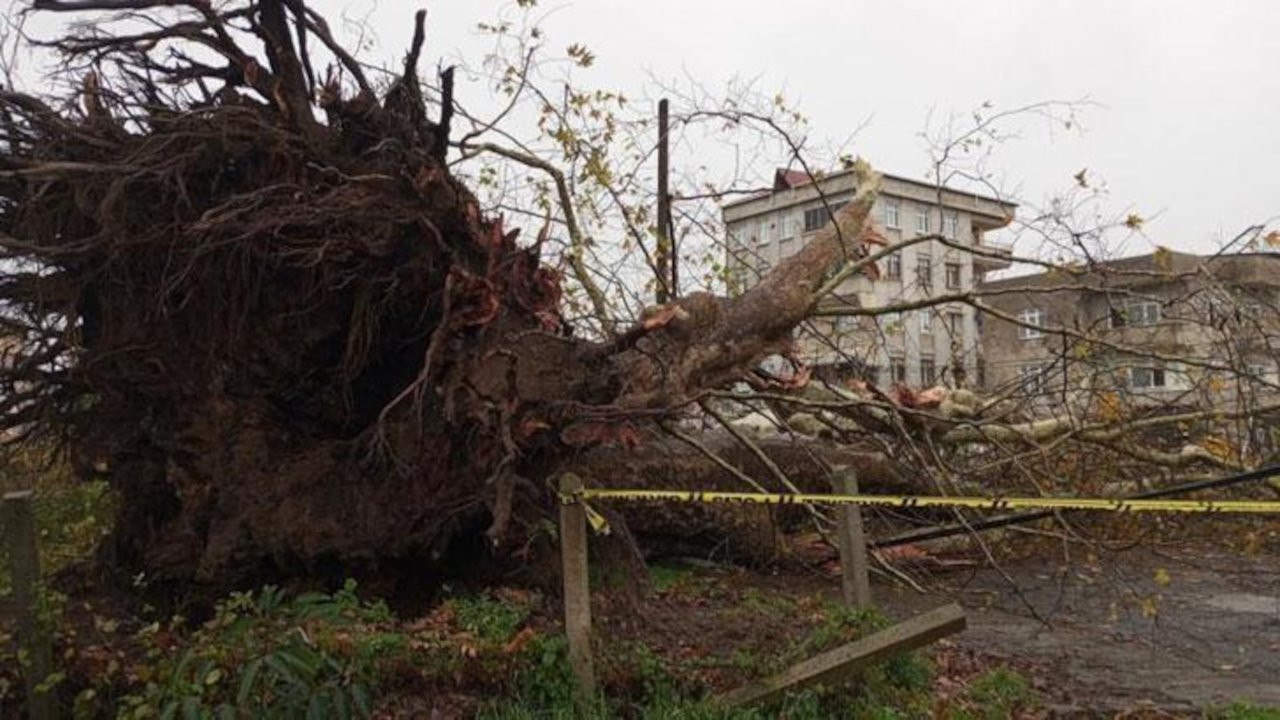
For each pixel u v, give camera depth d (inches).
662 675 164.9
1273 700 190.2
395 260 189.6
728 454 287.6
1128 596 274.8
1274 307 274.1
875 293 374.3
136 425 200.4
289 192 183.9
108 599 196.9
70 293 198.1
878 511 302.7
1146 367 280.5
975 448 312.3
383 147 186.1
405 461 184.7
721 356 218.5
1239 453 271.0
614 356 205.0
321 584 190.9
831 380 299.4
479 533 197.9
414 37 190.4
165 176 182.5
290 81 195.6
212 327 189.9
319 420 205.9
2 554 169.8
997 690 188.9
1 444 216.1
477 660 160.1
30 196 190.5
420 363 201.5
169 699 144.1
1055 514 226.4
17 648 158.1
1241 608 275.9
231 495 186.4
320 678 149.2
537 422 182.5
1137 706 185.5
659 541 289.7
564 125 310.3
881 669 173.9
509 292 196.7
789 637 187.3
